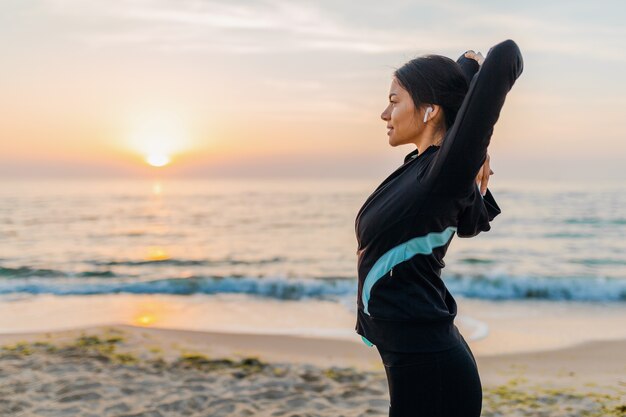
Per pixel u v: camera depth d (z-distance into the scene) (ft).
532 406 15.81
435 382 5.82
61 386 16.80
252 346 23.08
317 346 23.20
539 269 54.34
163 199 180.86
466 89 6.04
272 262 63.21
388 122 6.38
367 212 6.04
